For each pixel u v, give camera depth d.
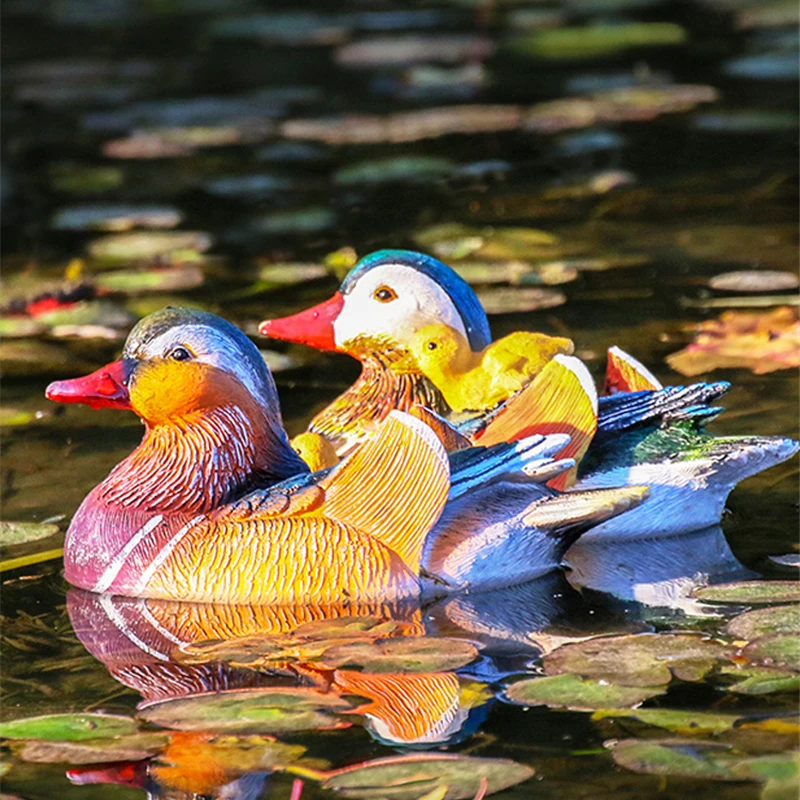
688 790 7.17
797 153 20.78
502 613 9.45
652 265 16.61
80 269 17.25
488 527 9.81
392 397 11.83
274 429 10.31
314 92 25.38
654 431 10.90
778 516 10.93
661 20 28.94
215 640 9.19
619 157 21.14
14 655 9.10
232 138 23.02
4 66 27.78
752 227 17.81
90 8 32.03
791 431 12.12
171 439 10.10
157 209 19.62
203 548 9.82
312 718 8.01
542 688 8.18
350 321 11.82
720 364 13.65
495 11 30.53
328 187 20.47
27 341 15.08
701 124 22.39
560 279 16.23
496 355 11.59
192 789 7.36
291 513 9.77
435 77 25.52
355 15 30.86
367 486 9.73
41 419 13.19
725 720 7.75
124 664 8.91
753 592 9.50
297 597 9.65
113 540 10.04
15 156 22.55
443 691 8.30
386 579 9.58
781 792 7.11
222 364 10.09
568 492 10.09
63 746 7.82
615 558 10.34
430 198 19.69
